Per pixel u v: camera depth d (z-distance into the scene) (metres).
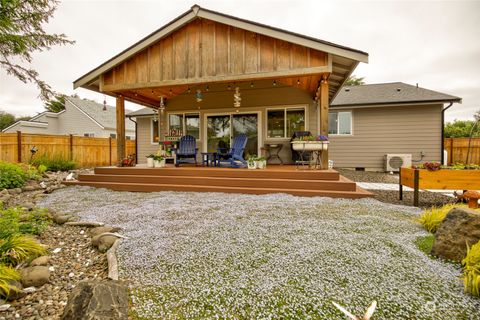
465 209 2.36
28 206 4.47
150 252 2.44
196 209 3.96
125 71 6.79
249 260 2.23
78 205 4.50
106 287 1.75
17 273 2.03
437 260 2.26
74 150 10.98
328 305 1.65
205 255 2.35
